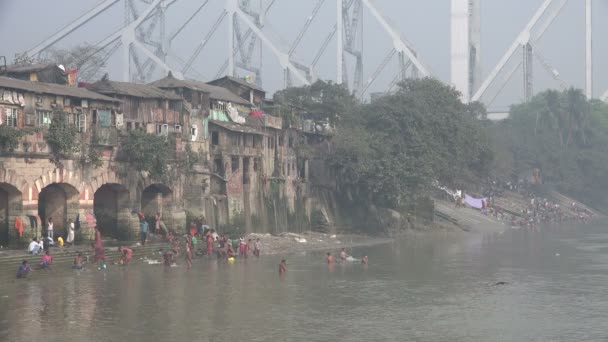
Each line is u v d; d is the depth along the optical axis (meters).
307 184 95.38
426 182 95.12
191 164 72.56
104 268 55.69
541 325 40.03
